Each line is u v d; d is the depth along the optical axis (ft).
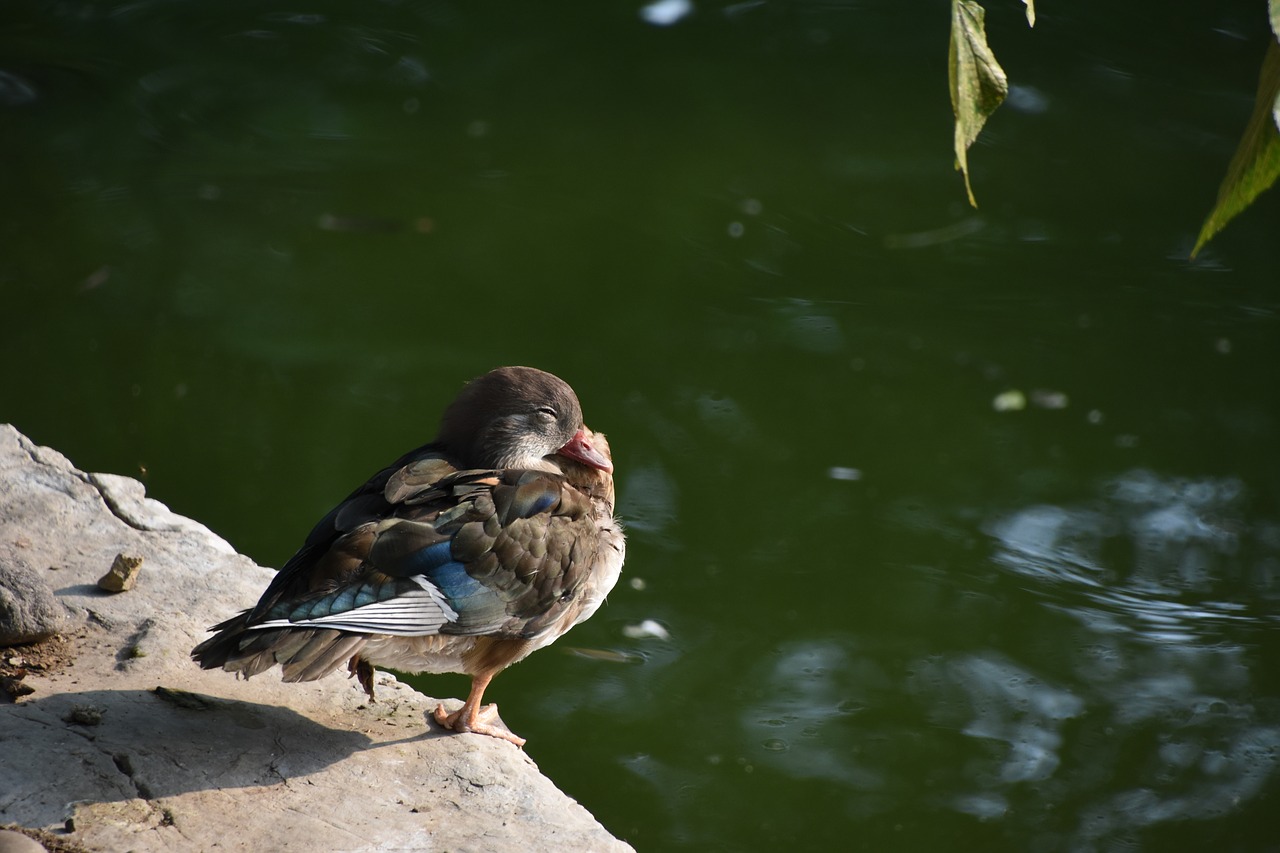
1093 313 50.49
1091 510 41.86
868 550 40.27
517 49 65.36
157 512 26.61
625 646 36.50
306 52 64.59
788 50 65.98
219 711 21.16
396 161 57.41
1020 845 30.42
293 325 48.42
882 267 52.70
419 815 19.42
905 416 45.70
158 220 53.06
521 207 54.90
